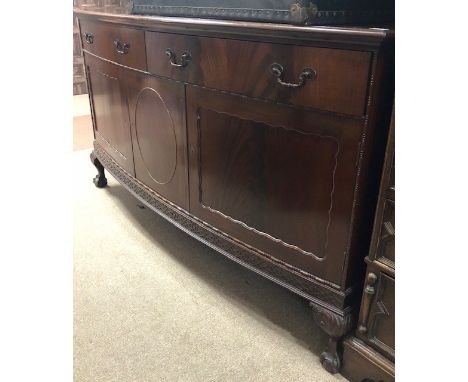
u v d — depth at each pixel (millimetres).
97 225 1677
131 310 1216
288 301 1258
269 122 919
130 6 1302
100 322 1169
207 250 1518
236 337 1119
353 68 736
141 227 1669
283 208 984
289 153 917
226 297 1273
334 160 838
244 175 1048
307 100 825
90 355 1061
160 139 1303
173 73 1126
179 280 1351
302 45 790
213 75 1004
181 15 1111
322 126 826
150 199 1470
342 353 995
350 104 764
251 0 898
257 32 839
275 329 1148
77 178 2121
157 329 1146
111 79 1485
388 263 837
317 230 929
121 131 1544
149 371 1016
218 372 1013
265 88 893
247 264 1130
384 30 675
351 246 882
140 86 1300
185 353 1068
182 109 1151
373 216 897
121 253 1493
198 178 1199
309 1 788
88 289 1303
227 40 930
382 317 891
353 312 953
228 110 1007
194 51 1028
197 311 1214
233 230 1147
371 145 793
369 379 941
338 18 850
